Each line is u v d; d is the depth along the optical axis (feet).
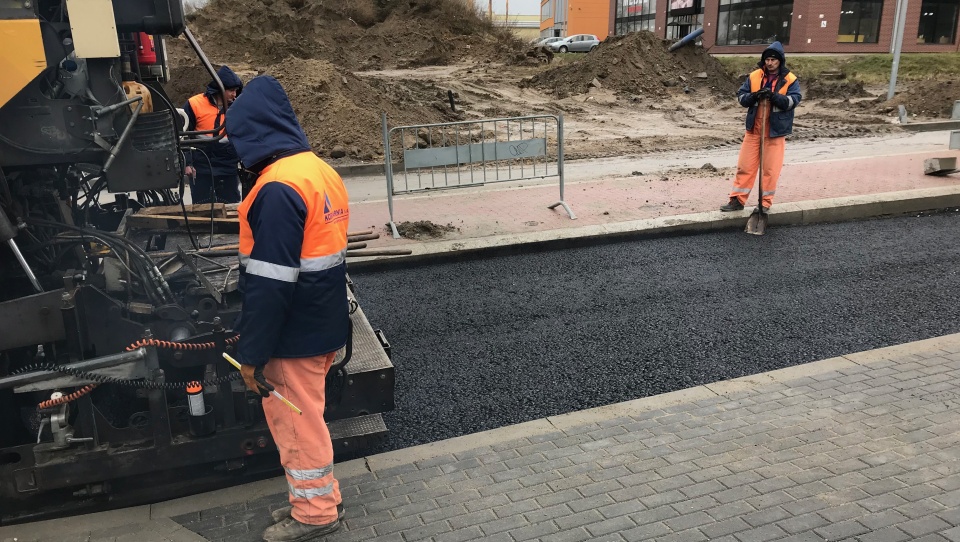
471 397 14.33
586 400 14.03
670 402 13.20
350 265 23.06
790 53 130.72
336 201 9.06
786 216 27.32
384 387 11.40
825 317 18.07
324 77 51.62
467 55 112.47
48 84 9.37
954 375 13.73
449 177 38.09
